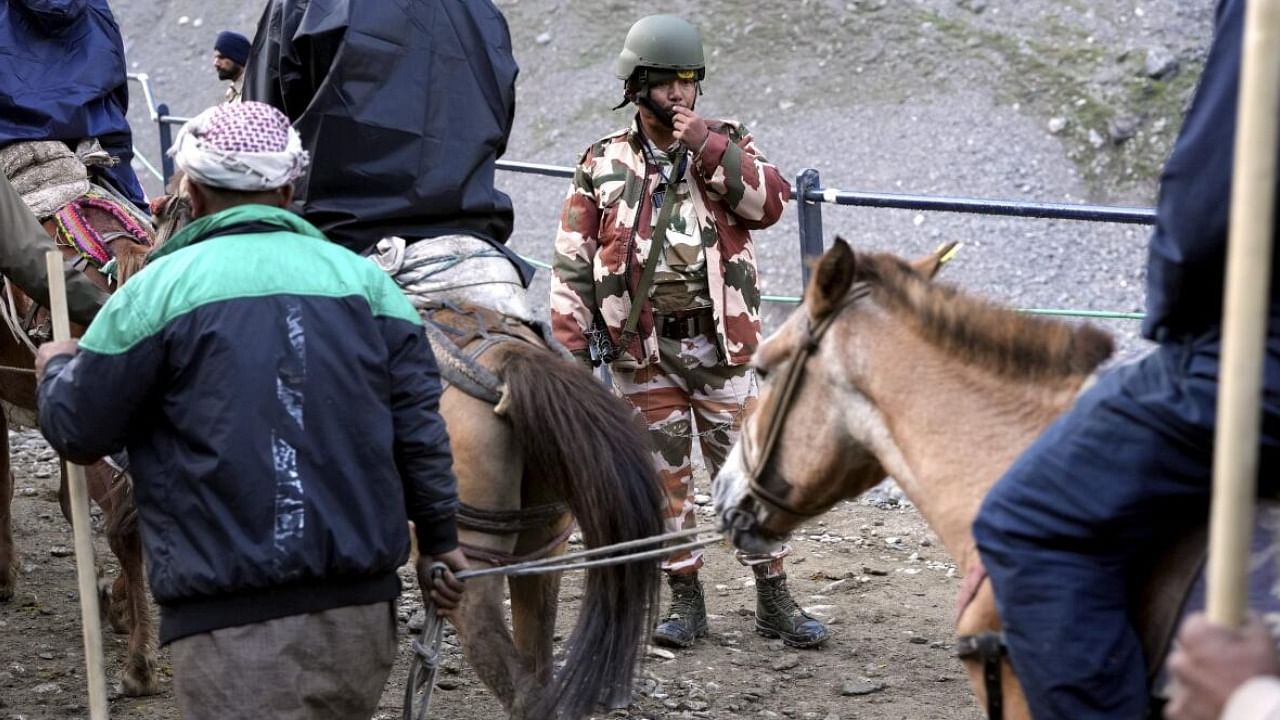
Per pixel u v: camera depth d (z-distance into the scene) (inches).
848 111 579.8
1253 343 58.1
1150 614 89.3
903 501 277.4
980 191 526.9
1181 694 59.4
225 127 113.7
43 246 141.9
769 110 589.3
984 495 97.1
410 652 203.5
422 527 121.6
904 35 614.9
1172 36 589.0
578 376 145.3
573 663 139.6
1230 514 58.9
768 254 498.6
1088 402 89.2
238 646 109.1
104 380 108.0
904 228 503.5
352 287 114.0
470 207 168.4
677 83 188.4
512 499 146.4
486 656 141.6
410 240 166.2
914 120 568.4
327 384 110.5
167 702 184.5
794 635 201.6
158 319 108.7
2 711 178.9
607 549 131.6
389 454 113.8
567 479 141.6
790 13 638.5
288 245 113.7
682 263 190.9
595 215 194.7
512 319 159.3
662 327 194.1
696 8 652.1
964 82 585.0
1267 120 57.2
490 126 170.6
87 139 211.2
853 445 105.7
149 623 186.2
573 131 587.5
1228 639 58.2
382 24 163.6
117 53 217.8
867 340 103.0
